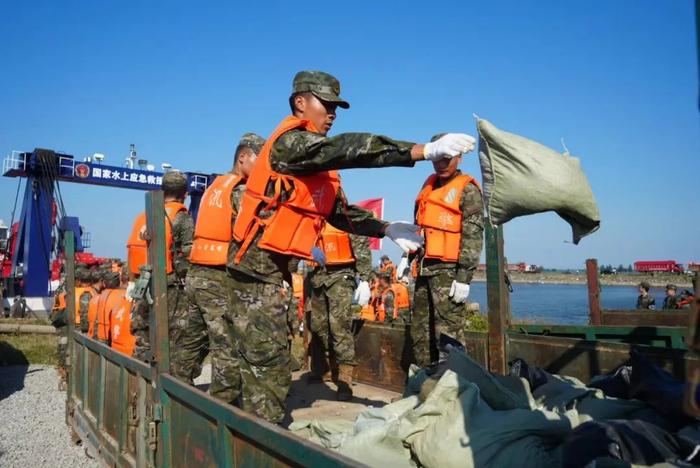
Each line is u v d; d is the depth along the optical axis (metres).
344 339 4.69
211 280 4.23
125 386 3.31
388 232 2.99
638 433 2.00
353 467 1.31
